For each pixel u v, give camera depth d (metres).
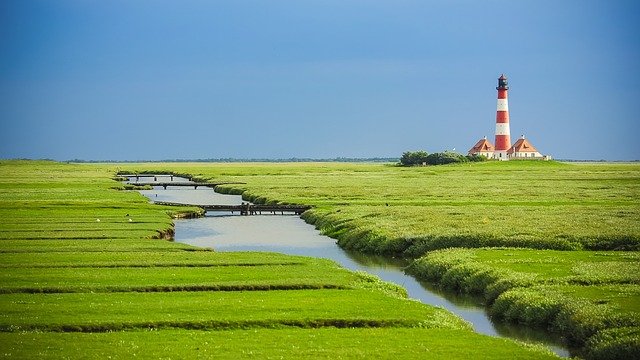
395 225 75.62
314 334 34.81
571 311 38.28
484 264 52.28
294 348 32.22
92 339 33.41
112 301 41.12
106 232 73.81
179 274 49.91
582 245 60.97
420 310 39.94
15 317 36.97
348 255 67.38
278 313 38.53
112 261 55.22
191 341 33.19
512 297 42.56
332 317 37.84
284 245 74.19
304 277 49.12
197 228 89.94
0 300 41.16
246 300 41.84
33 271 50.47
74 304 40.12
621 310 37.34
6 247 62.53
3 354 30.75
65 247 62.69
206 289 45.31
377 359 30.67
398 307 40.50
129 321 36.34
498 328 39.91
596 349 33.06
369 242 69.81
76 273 49.69
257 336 34.28
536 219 76.12
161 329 35.69
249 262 55.50
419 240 67.12
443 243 64.75
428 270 55.31
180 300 41.62
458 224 73.75
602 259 54.19
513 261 53.22
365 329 36.00
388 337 34.34
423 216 82.38
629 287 43.38
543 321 39.44
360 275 50.41
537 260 53.56
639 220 73.31
